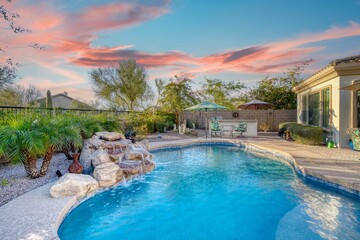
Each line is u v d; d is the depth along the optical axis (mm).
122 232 4371
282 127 15758
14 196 4773
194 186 6723
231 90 27688
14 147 5340
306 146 10828
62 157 8484
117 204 5586
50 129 5902
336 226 4262
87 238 4160
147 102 24844
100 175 5676
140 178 7336
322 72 10477
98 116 10258
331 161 7516
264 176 7531
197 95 26688
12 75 9992
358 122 9477
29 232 3244
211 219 4820
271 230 4320
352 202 5211
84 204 4980
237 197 5895
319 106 12047
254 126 16125
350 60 9211
